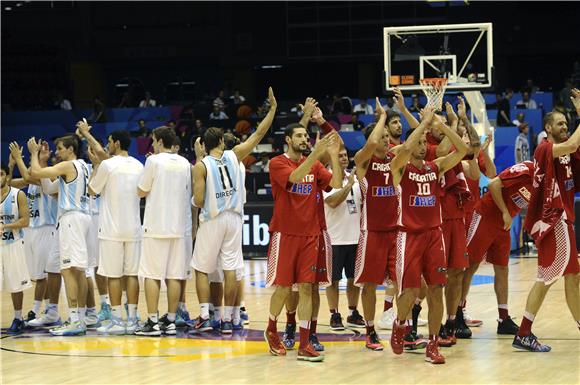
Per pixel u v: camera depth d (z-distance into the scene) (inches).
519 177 306.2
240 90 1113.4
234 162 333.4
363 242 292.8
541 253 283.6
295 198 282.7
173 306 336.5
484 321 351.3
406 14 1044.5
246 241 618.8
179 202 335.6
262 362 277.3
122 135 347.3
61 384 250.5
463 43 722.2
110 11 1133.1
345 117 833.5
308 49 1081.4
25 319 389.1
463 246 300.0
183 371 264.4
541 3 990.4
